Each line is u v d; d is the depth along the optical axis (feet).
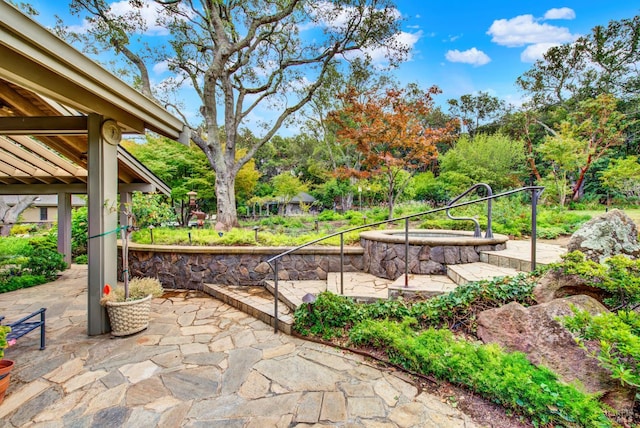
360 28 35.22
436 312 8.88
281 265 15.03
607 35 53.06
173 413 5.99
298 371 7.53
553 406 5.32
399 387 6.81
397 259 13.04
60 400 6.43
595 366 5.99
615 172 34.19
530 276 9.40
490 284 9.24
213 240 16.94
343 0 32.91
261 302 12.22
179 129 12.33
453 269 11.50
